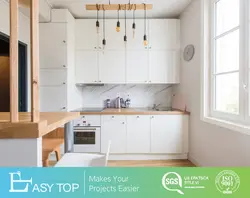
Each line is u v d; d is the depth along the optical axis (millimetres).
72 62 3604
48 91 3361
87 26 3707
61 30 3336
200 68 2887
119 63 3738
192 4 3160
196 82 3061
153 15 3732
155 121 3430
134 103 4188
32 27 893
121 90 4188
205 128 2781
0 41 2746
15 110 889
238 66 2139
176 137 3432
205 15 2744
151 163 3291
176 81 3746
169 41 3719
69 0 3107
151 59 3736
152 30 3711
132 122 3430
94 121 3420
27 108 3090
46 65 3350
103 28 3707
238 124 2010
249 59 1913
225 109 2443
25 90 3061
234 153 2082
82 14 3654
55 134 2402
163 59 3736
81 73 3740
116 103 4164
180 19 3699
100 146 3430
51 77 3355
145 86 4180
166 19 3705
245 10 1946
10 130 867
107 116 3426
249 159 1838
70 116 1391
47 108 3365
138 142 3438
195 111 3121
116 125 3432
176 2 3203
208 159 2697
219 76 2596
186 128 3432
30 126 872
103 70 3738
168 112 3402
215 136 2498
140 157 3488
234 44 2221
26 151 873
